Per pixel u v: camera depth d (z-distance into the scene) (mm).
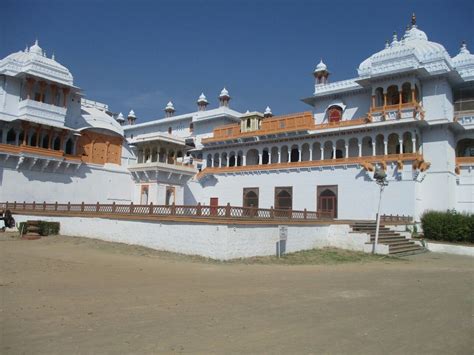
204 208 18031
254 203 44531
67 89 40125
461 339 6941
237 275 13430
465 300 10188
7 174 35656
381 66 35875
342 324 7688
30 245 21516
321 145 40062
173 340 6508
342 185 37750
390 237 24797
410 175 33406
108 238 23062
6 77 37000
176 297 9703
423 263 19078
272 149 45344
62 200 39531
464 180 35594
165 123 61844
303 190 40562
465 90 36938
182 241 18578
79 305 8711
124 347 6121
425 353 6211
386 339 6848
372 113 36250
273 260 17938
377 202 35031
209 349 6133
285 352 6074
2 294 9664
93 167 42531
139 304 8906
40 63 37750
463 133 36469
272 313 8391
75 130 40344
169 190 37656
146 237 20562
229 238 16875
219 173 48062
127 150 46750
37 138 37656
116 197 44531
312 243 22297
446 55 36250
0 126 36719
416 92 35625
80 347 6078
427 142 35156
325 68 43625
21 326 7105
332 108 41688
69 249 20062
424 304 9633
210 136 54188
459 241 26500
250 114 45281
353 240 22797
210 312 8344
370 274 14742
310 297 10102
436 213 28734
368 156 36781
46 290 10250
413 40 39250
